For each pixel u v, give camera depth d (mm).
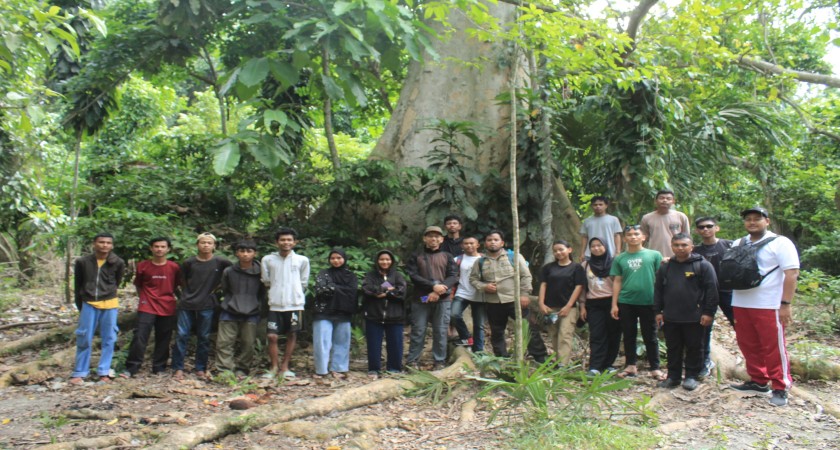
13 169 11023
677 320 5387
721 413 4750
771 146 9938
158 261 6363
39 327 8844
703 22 7922
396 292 6184
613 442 3947
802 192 12805
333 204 8492
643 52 7840
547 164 7867
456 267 6535
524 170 8188
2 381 5875
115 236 6734
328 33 6355
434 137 9039
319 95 8875
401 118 9422
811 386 5637
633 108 7977
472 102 9148
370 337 6203
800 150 12656
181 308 6301
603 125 8609
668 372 5512
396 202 8977
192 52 9609
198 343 6309
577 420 4324
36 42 4316
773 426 4398
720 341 7508
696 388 5387
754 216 5184
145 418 4621
